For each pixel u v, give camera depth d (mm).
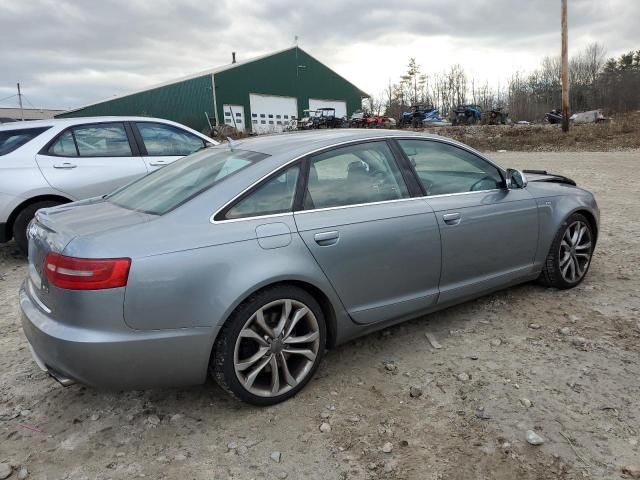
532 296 4383
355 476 2404
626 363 3244
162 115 46281
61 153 6199
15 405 3082
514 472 2381
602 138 21844
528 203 4074
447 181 3752
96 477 2459
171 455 2598
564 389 2994
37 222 3066
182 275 2596
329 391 3096
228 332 2740
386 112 56000
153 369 2615
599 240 6043
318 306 3057
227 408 2971
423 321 3994
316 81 46344
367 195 3320
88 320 2492
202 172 3256
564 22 23500
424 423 2762
